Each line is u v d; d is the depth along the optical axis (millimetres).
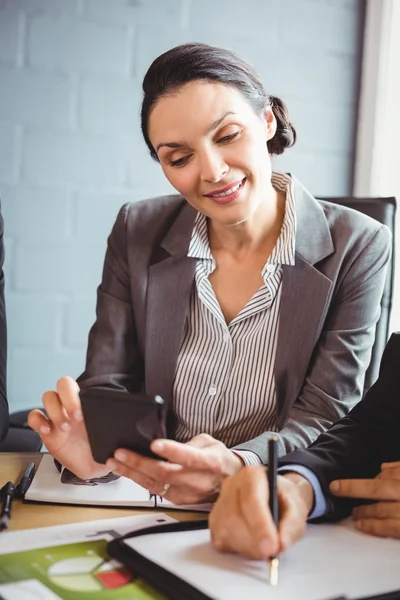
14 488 1097
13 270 2201
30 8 2143
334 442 1121
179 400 1429
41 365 2244
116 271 1516
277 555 834
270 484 881
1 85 2146
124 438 943
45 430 1102
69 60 2184
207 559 860
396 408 1161
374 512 990
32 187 2193
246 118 1270
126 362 1480
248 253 1421
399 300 2301
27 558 862
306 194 1439
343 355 1347
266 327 1384
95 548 897
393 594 791
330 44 2389
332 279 1372
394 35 2336
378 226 1441
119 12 2205
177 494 1038
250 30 2311
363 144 2412
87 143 2219
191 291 1433
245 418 1404
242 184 1294
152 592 791
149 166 2270
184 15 2252
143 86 1307
